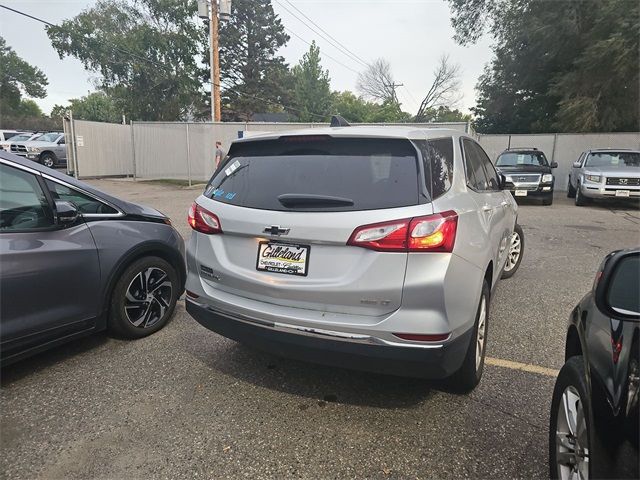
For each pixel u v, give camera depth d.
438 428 2.68
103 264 3.55
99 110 62.03
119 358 3.58
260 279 2.71
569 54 20.97
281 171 2.82
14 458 2.42
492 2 24.12
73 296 3.36
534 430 2.66
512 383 3.22
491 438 2.59
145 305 3.98
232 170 3.07
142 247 3.87
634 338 1.66
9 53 51.19
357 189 2.54
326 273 2.52
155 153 20.19
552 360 3.60
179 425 2.71
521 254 6.09
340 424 2.72
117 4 31.00
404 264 2.37
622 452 1.53
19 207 3.11
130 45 30.61
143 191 16.34
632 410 1.54
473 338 2.82
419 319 2.37
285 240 2.63
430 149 2.71
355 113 70.69
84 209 3.61
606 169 13.19
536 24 20.80
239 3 46.59
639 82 18.31
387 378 3.26
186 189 17.16
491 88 27.33
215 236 2.96
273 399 2.99
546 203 13.88
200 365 3.46
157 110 34.00
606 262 2.05
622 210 12.84
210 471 2.32
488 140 19.81
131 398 3.00
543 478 2.27
